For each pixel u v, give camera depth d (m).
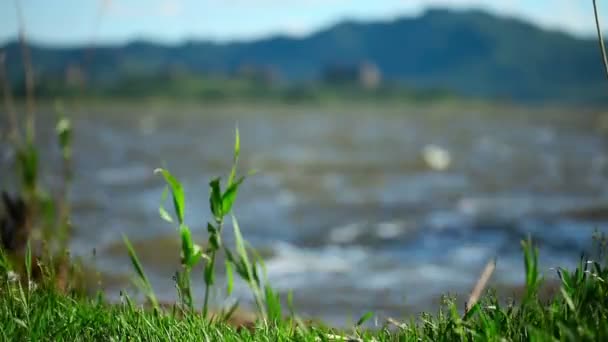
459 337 3.79
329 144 91.00
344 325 9.96
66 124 7.54
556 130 138.50
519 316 3.97
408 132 130.62
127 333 4.10
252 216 25.53
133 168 46.56
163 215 4.91
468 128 149.25
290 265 16.92
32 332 3.90
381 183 40.88
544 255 17.41
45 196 7.22
